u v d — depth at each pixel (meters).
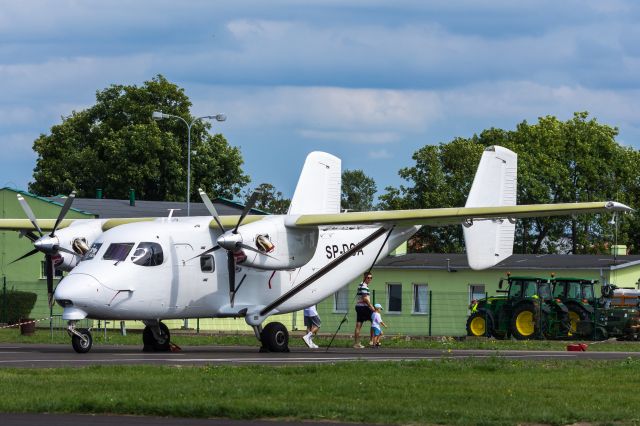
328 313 138.25
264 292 71.38
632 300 105.62
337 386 44.12
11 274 136.50
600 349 78.00
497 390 43.47
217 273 69.31
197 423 35.66
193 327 128.62
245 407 37.72
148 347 70.25
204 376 47.22
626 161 191.12
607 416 37.03
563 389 44.22
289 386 43.84
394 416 36.75
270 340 69.69
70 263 70.94
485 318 103.81
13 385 43.53
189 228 68.50
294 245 68.75
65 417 36.78
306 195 80.69
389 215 67.62
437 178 179.88
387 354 67.19
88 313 63.66
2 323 116.50
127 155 189.50
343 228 73.69
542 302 100.25
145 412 37.72
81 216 137.12
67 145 199.00
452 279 133.75
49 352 65.38
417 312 135.75
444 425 35.59
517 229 192.00
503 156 80.50
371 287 138.00
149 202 154.50
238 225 67.19
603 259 132.25
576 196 188.25
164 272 66.38
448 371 50.53
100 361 56.12
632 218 196.12
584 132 191.00
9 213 139.25
